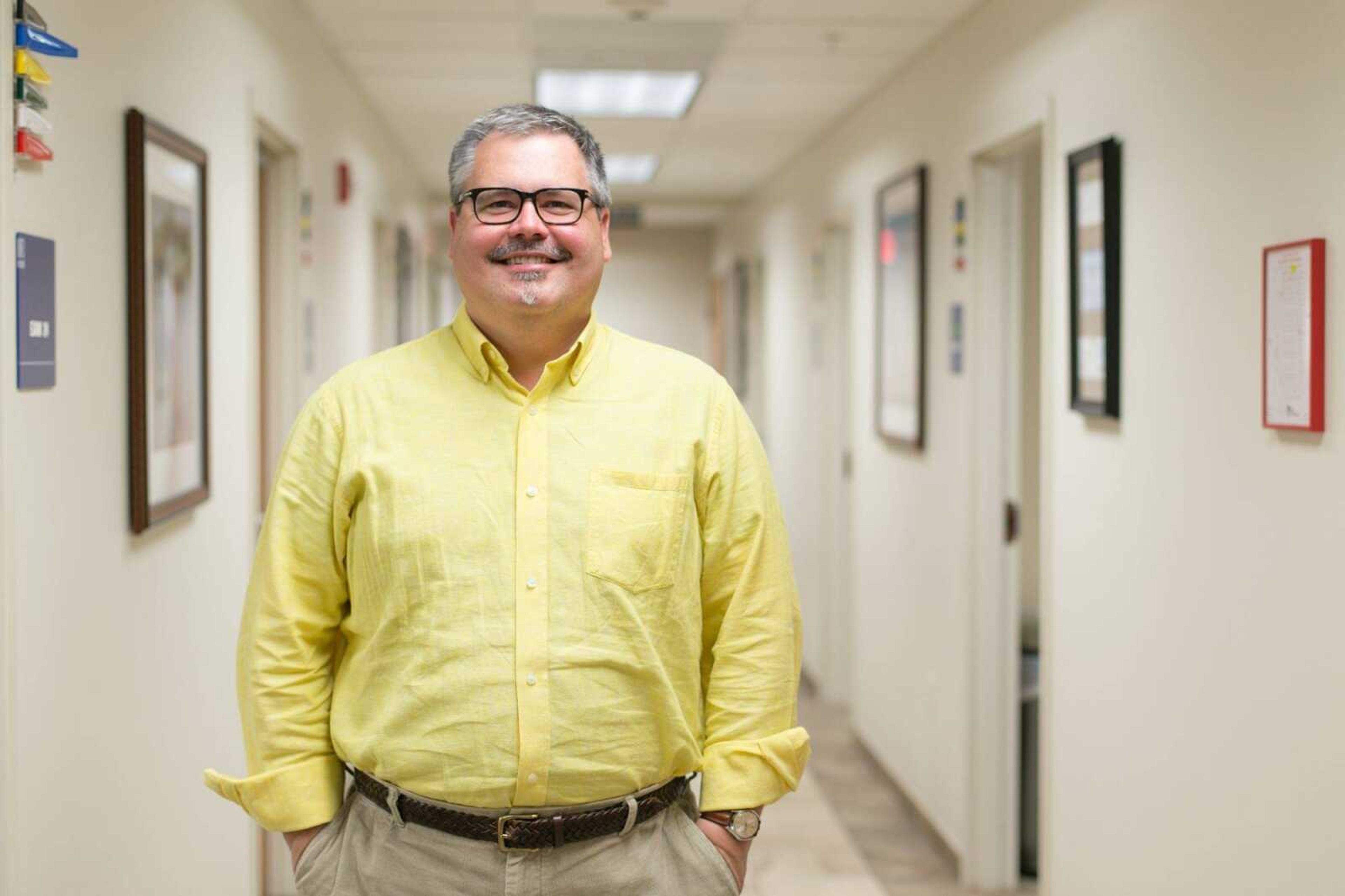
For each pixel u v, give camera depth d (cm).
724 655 165
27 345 180
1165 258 263
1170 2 259
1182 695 256
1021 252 437
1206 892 246
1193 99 250
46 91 189
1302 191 212
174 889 260
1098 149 290
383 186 605
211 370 288
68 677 199
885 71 481
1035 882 400
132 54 231
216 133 292
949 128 416
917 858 418
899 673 482
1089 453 304
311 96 407
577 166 155
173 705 260
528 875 153
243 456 322
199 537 281
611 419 157
